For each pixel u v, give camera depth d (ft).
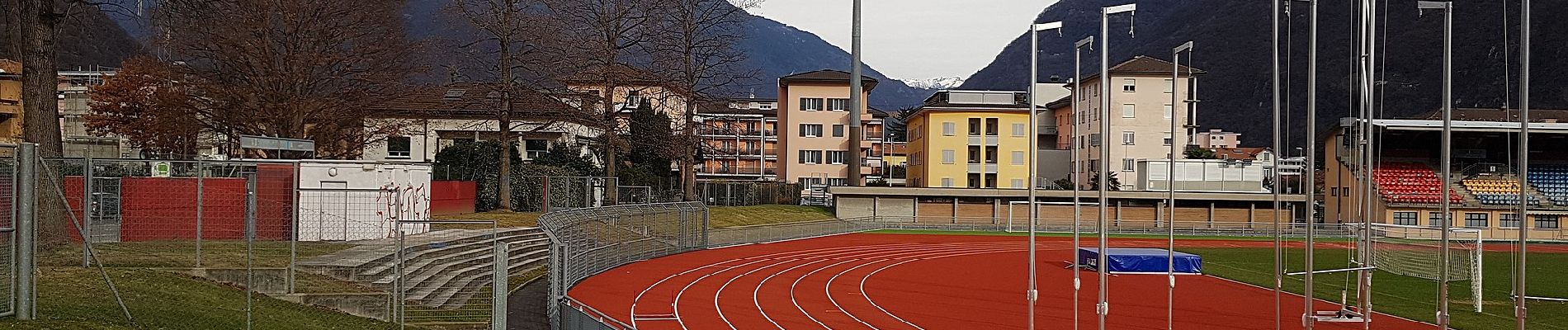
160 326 59.36
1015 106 336.08
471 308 81.92
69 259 76.38
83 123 244.42
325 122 161.68
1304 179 279.08
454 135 238.68
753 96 432.66
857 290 118.21
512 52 172.14
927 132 332.19
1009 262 161.27
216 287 71.00
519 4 166.61
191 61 166.40
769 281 126.52
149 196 101.45
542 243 135.03
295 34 149.18
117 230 100.68
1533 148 254.47
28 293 55.01
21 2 91.56
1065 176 334.03
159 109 161.48
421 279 84.17
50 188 85.25
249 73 150.61
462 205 162.81
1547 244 228.84
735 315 95.71
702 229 184.75
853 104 271.28
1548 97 362.74
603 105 196.75
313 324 66.39
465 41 181.06
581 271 122.31
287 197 109.29
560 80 174.60
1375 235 153.69
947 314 97.60
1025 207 263.70
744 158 400.47
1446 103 71.20
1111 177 285.23
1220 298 112.68
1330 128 249.96
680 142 213.46
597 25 181.47
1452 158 256.73
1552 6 372.38
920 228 256.11
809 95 361.92
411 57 177.58
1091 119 327.88
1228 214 263.29
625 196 216.54
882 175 391.45
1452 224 243.40
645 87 196.24
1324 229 241.76
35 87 91.40
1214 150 366.22
